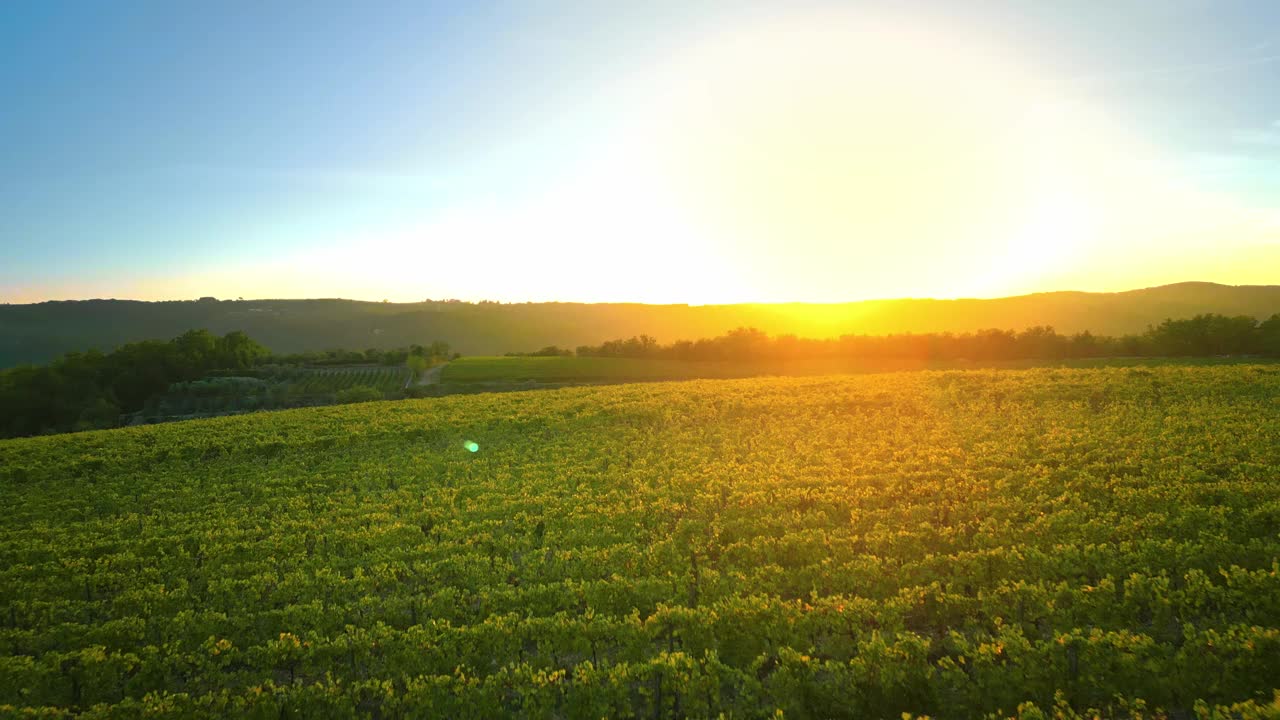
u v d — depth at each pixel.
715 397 41.62
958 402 35.97
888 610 13.12
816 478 22.66
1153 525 16.48
